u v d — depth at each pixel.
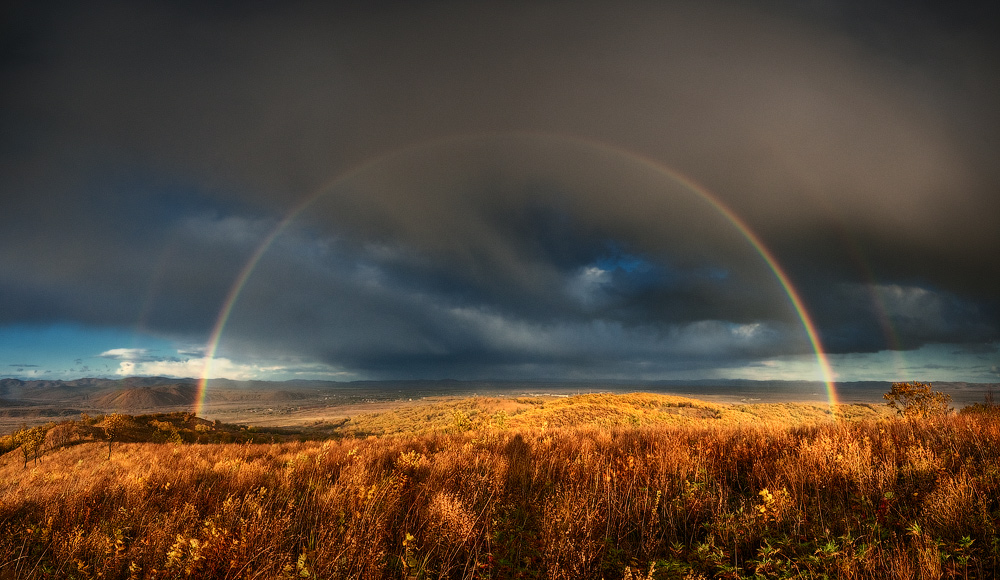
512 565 4.43
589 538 4.62
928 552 3.85
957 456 6.49
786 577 4.01
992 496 5.11
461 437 14.04
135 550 4.71
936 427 9.09
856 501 5.40
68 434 36.97
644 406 43.44
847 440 7.74
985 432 7.86
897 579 3.74
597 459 7.85
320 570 3.99
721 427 12.16
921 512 4.89
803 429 10.68
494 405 89.69
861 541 4.51
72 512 5.91
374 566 4.05
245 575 3.99
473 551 4.66
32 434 29.28
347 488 6.18
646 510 5.52
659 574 4.21
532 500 6.14
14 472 22.44
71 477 10.21
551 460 7.99
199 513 5.73
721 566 4.24
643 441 10.34
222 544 4.23
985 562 3.88
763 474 6.68
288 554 4.20
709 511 5.67
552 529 4.71
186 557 4.39
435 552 4.65
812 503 5.57
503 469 7.20
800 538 4.71
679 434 10.52
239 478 7.43
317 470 7.75
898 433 8.84
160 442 38.09
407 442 13.23
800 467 6.49
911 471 6.09
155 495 6.68
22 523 5.82
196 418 60.31
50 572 4.57
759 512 5.11
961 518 4.53
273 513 5.54
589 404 43.22
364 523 4.91
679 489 6.26
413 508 5.80
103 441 35.66
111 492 6.91
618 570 4.35
